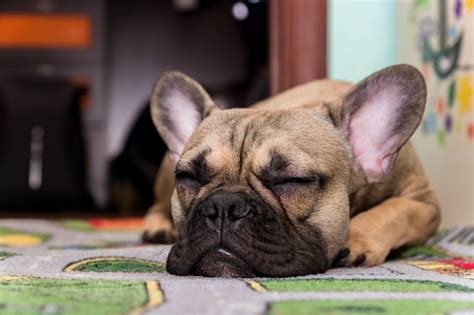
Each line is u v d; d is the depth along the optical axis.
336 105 0.95
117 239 1.24
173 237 1.16
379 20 1.54
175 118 1.03
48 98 2.77
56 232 1.35
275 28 1.54
